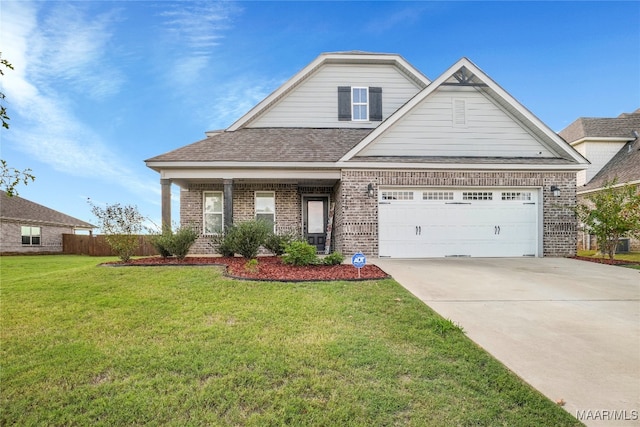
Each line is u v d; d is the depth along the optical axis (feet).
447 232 37.01
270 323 15.44
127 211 31.91
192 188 42.73
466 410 9.23
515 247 37.37
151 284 22.12
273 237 35.14
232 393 10.03
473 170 37.01
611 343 13.52
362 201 36.24
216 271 25.67
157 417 9.12
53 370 11.57
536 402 9.50
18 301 19.02
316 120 45.27
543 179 37.45
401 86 45.93
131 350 12.94
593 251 48.26
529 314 16.99
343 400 9.68
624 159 55.67
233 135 42.04
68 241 75.46
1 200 75.72
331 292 20.11
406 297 19.27
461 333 14.33
